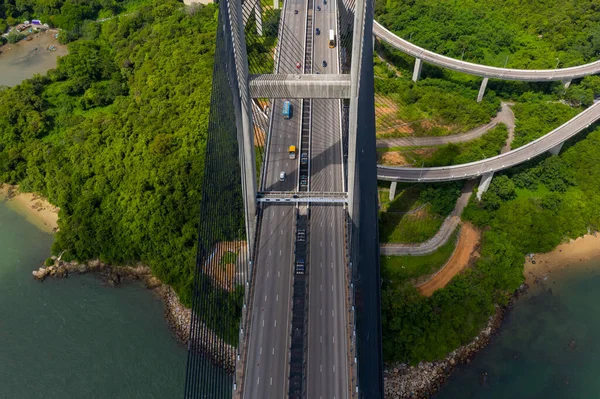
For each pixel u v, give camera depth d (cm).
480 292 10175
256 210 9025
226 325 8000
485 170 11575
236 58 7900
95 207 11544
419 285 10406
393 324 9462
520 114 14025
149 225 10838
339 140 10394
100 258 11075
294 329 7600
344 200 9038
